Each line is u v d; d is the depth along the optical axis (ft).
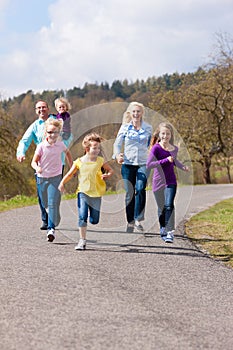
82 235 29.73
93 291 21.44
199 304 20.40
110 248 30.17
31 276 23.44
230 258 29.17
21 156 34.42
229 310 19.83
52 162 31.48
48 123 31.55
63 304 19.53
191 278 24.39
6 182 130.21
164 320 18.26
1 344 15.42
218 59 166.20
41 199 35.06
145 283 23.12
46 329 16.81
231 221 42.57
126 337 16.38
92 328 17.07
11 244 30.81
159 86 174.50
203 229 38.68
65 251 29.12
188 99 168.86
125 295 21.08
